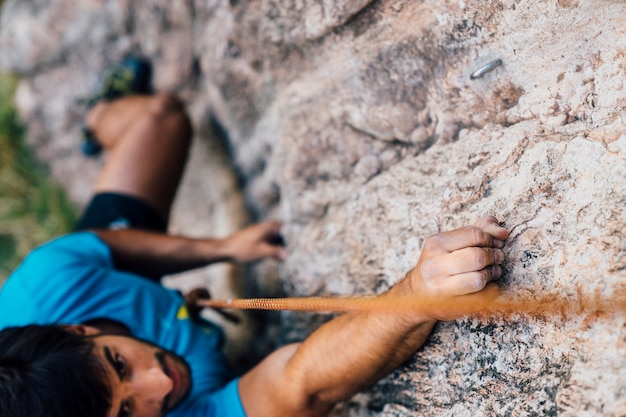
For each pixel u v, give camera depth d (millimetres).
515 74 1072
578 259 939
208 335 1562
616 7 968
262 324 1680
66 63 2312
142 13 1979
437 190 1160
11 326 1327
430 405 1117
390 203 1241
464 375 1066
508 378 1005
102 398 1164
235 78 1601
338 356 1124
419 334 1083
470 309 961
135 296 1482
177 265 1583
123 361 1245
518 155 1053
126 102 1884
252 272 1708
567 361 932
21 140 2547
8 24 2404
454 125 1162
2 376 1131
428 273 950
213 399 1337
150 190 1714
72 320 1431
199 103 1910
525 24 1060
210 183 1921
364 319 1093
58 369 1139
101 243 1531
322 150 1381
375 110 1267
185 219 2057
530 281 984
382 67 1246
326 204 1388
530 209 1011
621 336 877
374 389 1227
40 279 1470
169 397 1273
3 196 2527
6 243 2514
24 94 2469
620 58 953
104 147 1955
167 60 1964
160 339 1465
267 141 1588
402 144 1253
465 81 1137
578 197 963
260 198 1719
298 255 1439
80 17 2178
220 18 1563
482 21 1104
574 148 984
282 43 1413
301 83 1424
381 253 1242
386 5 1216
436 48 1169
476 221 1062
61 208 2482
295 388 1194
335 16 1276
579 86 996
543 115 1037
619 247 897
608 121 956
